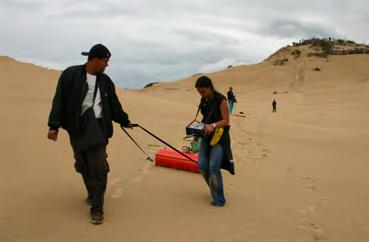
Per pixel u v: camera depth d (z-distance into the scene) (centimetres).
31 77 2398
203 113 675
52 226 551
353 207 734
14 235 519
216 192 673
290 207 709
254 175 904
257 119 2370
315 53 11662
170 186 757
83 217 585
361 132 1878
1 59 2748
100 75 577
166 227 581
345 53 11900
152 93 8038
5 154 824
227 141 663
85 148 559
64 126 573
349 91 6675
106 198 672
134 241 532
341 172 997
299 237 591
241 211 665
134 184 753
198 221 611
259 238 575
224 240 557
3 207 590
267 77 10031
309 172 977
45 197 643
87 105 562
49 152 890
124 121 624
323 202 753
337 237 602
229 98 2673
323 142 1480
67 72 565
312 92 6938
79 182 726
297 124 2208
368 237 608
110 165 859
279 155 1167
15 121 1144
